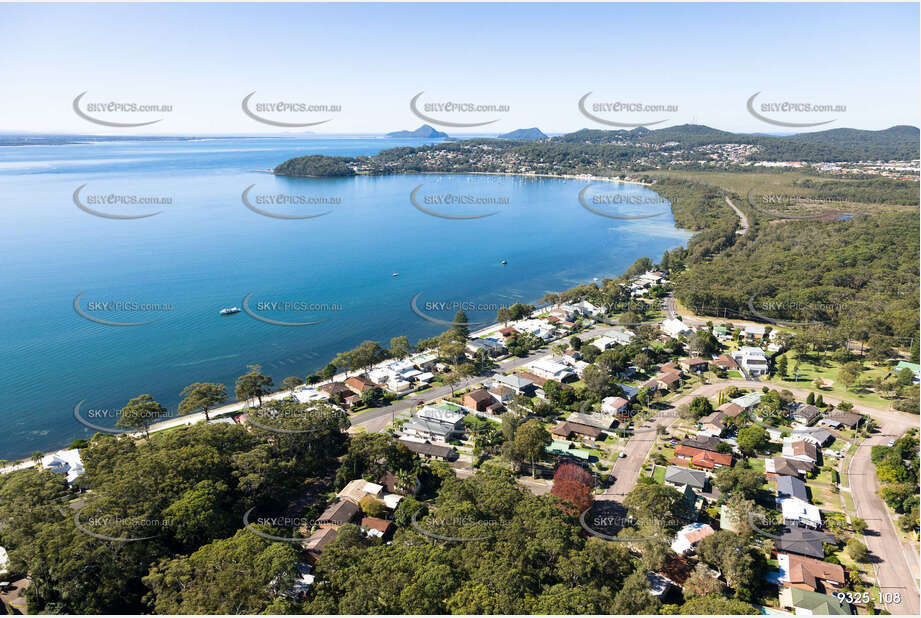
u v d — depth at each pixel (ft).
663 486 261.24
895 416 364.38
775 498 277.23
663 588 219.82
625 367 446.60
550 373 441.68
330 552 215.92
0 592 208.13
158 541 222.28
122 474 252.62
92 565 201.87
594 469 312.09
